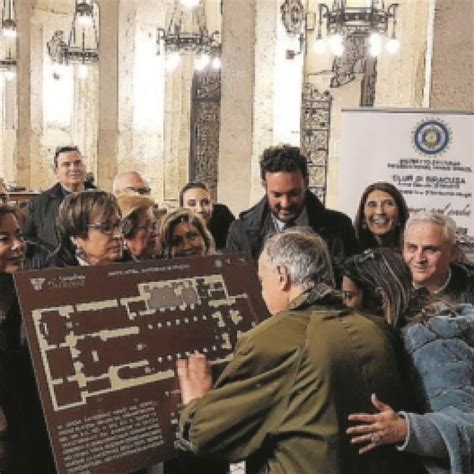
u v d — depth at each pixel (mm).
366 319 2131
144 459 2205
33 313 2170
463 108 5066
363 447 1961
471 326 2145
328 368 1966
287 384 2006
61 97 18219
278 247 2207
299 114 8609
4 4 15594
